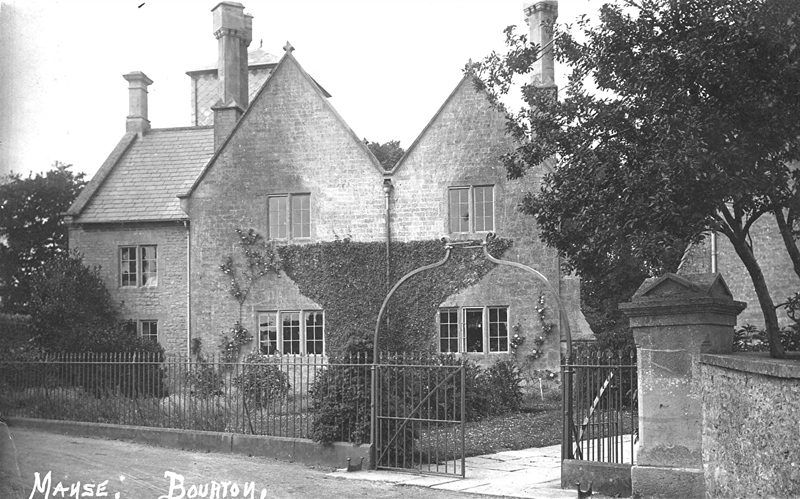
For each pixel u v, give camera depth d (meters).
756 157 8.34
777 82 7.89
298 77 24.33
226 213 24.34
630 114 9.02
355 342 11.99
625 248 9.88
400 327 23.03
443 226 23.05
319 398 11.90
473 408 17.47
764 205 8.95
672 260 10.51
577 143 9.64
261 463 11.76
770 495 6.38
